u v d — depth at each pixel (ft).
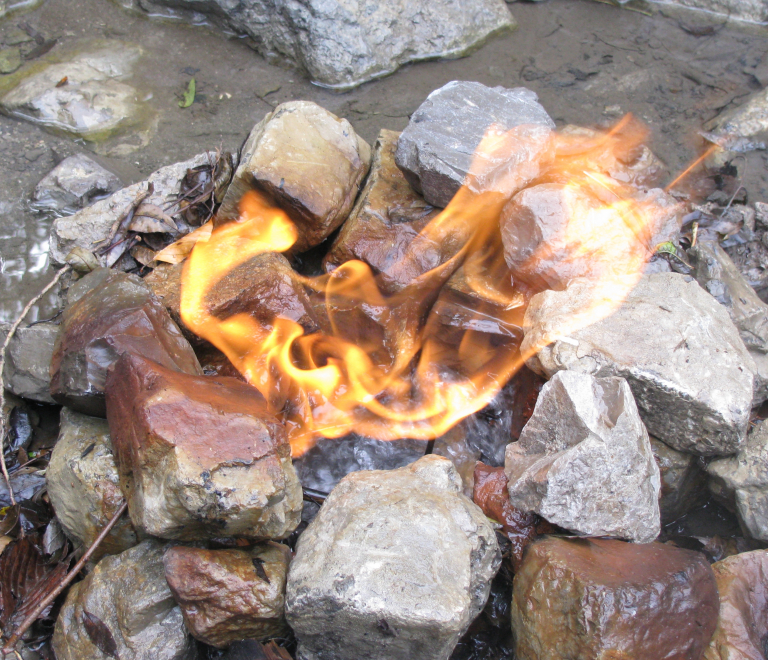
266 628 2.19
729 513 2.69
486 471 2.56
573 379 2.38
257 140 2.93
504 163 2.79
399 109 3.96
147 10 4.36
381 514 2.19
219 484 2.08
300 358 2.80
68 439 2.47
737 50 4.33
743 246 3.27
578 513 2.32
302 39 4.05
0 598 2.36
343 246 2.89
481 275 2.84
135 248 3.14
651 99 3.99
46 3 4.36
